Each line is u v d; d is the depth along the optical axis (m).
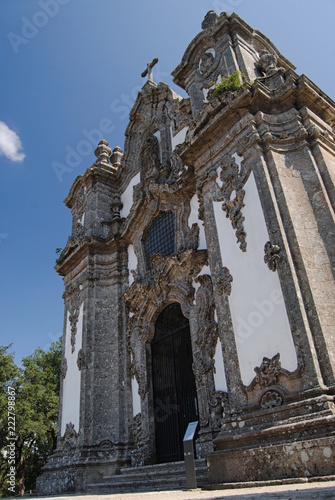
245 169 10.55
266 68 12.61
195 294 12.92
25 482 32.56
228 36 13.60
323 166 10.09
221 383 11.02
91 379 15.49
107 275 17.75
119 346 15.96
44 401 29.67
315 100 11.16
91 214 19.06
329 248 9.15
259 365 8.74
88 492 12.68
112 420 14.88
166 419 13.44
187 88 14.71
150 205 16.03
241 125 11.05
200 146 12.30
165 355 14.25
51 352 36.00
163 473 11.14
